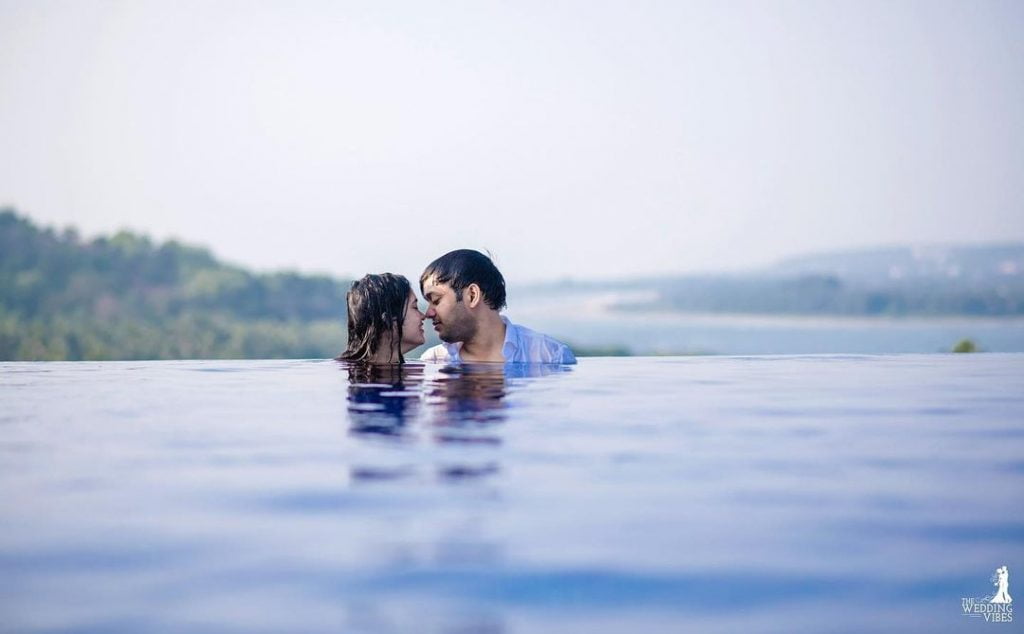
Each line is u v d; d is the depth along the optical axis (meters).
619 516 1.32
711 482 1.54
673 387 3.33
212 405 2.68
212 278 48.41
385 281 4.25
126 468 1.66
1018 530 1.26
